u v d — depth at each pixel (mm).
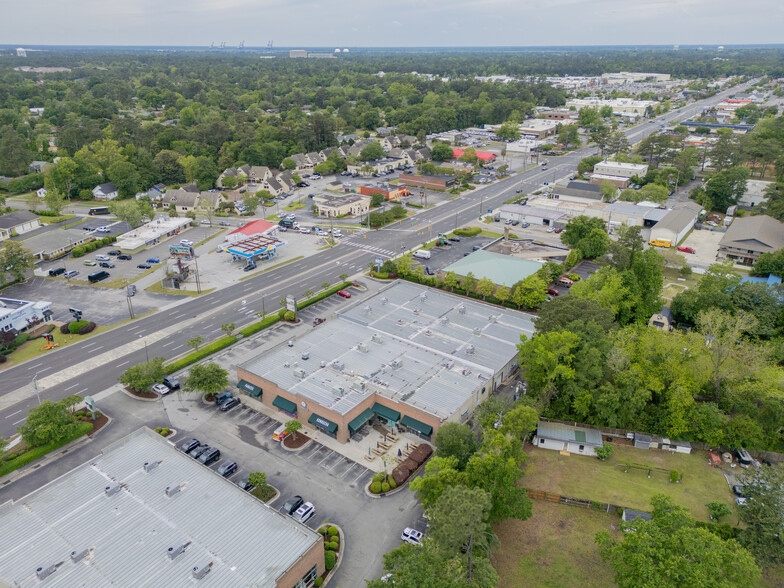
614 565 56219
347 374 94000
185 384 92250
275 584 53812
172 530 60469
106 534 59656
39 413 81500
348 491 75062
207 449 80500
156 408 92875
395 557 53688
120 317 124062
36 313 120125
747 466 81688
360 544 66625
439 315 117125
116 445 74688
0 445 76688
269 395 92188
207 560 56531
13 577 54031
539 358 86125
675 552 53375
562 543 67562
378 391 89125
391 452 82938
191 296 135500
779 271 134000
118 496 65562
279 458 81188
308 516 69625
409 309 119750
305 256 162625
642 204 196875
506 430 73750
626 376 86000
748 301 116188
